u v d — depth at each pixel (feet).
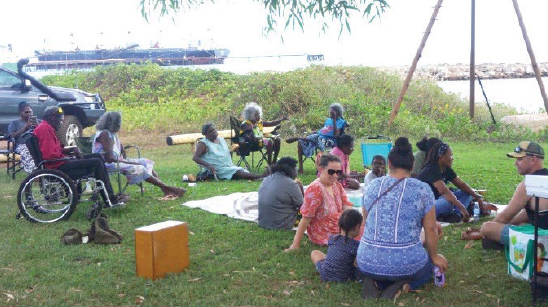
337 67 69.67
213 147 32.94
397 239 14.46
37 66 126.72
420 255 14.66
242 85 66.33
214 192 29.22
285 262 17.99
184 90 70.74
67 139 42.24
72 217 24.32
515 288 15.43
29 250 19.54
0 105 41.55
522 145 17.46
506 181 31.48
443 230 21.22
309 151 34.53
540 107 70.33
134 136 54.65
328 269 16.16
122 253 19.12
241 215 24.08
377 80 65.51
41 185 23.94
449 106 62.49
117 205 24.98
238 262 18.12
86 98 46.03
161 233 16.72
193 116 59.36
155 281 16.46
